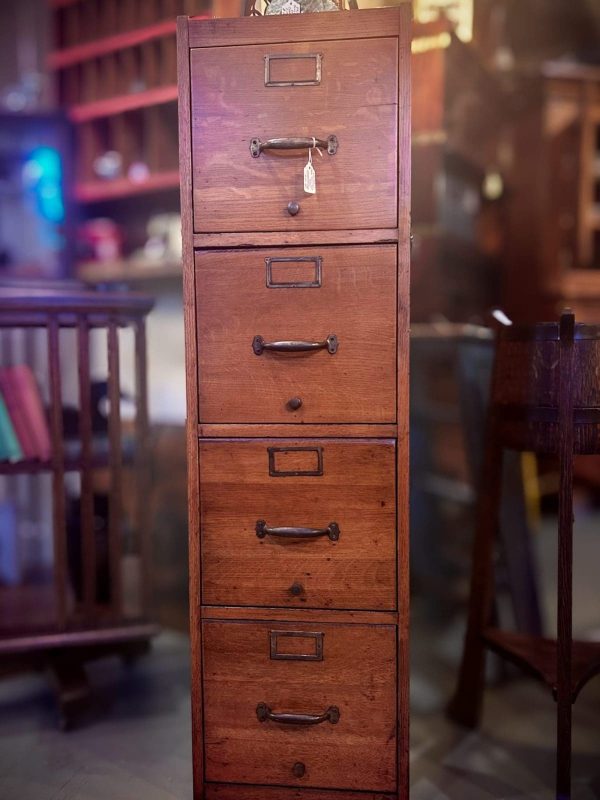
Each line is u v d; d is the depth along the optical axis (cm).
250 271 134
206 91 132
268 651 138
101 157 329
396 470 133
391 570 134
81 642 185
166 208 335
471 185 381
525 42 450
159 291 312
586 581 284
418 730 175
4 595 215
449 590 255
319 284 132
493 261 420
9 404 190
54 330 183
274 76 130
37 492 250
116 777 156
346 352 133
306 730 137
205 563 138
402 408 132
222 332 135
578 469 406
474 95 355
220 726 139
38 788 152
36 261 361
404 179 129
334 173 130
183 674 206
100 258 337
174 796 149
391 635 134
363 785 137
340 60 128
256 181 132
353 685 136
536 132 409
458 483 293
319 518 135
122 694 194
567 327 137
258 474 136
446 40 291
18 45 410
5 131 316
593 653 158
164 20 292
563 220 415
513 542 204
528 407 153
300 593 136
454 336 233
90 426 188
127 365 301
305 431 134
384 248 130
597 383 140
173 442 270
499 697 193
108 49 312
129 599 222
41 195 336
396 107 128
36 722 180
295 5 149
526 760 161
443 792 150
